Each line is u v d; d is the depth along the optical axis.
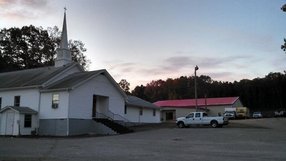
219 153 16.09
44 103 35.16
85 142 22.97
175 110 75.31
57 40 77.75
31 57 74.25
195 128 37.31
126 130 34.31
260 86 116.69
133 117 49.62
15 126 33.91
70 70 39.53
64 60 42.84
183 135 27.86
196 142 22.03
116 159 14.02
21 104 37.12
